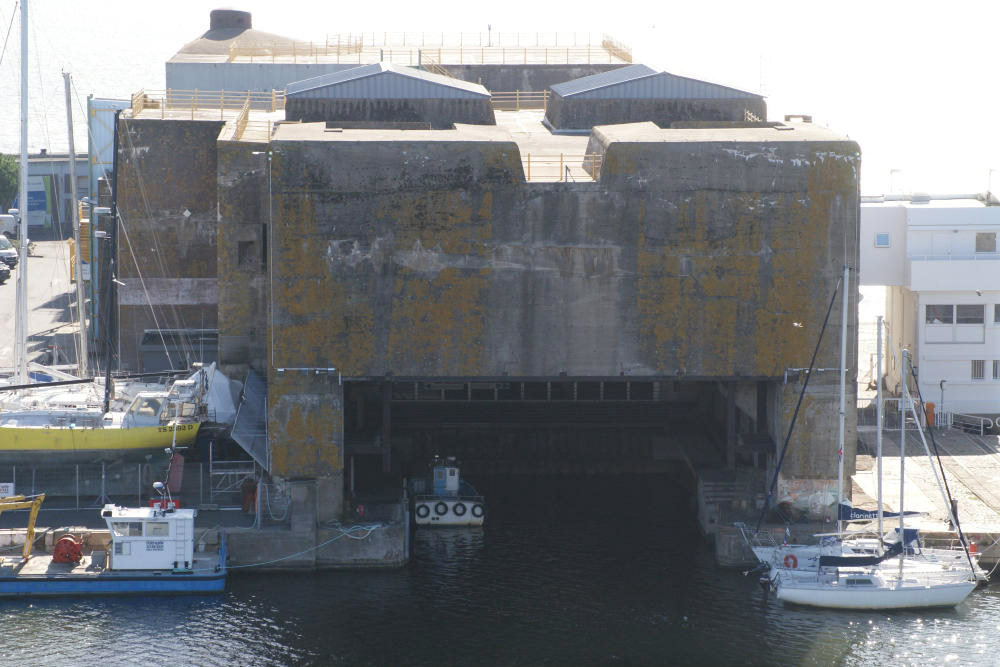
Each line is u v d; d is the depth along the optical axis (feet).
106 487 290.35
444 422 347.15
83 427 283.18
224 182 307.37
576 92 346.13
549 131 352.69
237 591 261.03
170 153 338.95
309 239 268.82
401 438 341.62
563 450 349.61
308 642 238.48
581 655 233.96
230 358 313.94
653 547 288.51
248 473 285.23
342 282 270.46
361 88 328.90
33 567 260.83
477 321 272.31
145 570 259.60
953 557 264.72
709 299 272.92
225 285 311.06
